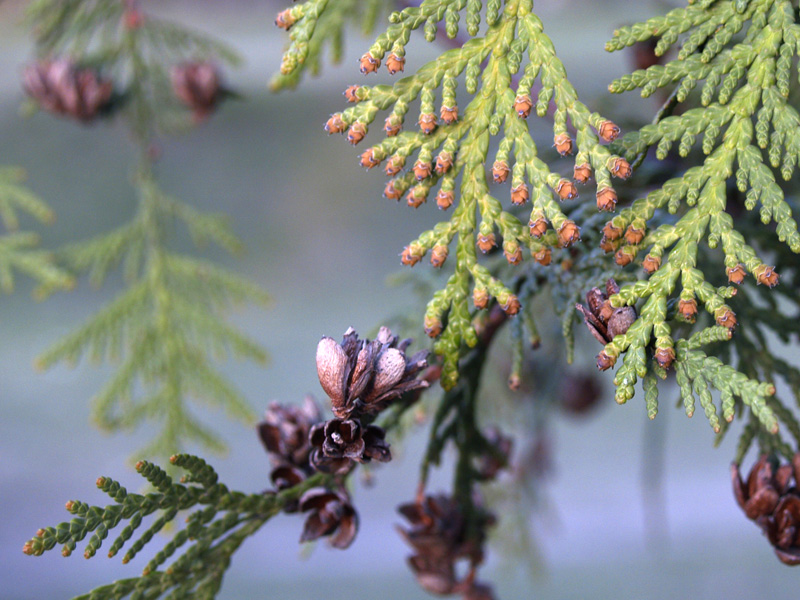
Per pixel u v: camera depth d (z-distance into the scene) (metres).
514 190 0.31
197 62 0.53
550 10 2.79
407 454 1.74
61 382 1.89
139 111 0.54
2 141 2.90
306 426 0.32
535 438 0.62
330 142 3.13
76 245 0.53
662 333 0.30
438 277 0.39
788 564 0.31
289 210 2.84
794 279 0.35
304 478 0.32
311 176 2.96
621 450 1.72
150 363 0.52
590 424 1.82
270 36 3.35
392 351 0.31
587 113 0.31
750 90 0.31
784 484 0.31
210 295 0.54
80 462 1.62
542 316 0.55
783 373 0.33
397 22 0.31
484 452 0.35
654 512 1.48
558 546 1.46
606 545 1.45
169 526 0.45
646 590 1.32
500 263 0.35
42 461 1.61
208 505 0.32
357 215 2.78
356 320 2.26
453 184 0.31
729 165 0.31
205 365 0.52
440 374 0.32
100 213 2.59
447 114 0.31
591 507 1.57
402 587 1.42
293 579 1.46
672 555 1.43
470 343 0.31
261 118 3.22
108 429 0.51
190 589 0.32
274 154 3.02
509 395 0.59
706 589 1.33
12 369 1.90
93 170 2.80
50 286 0.50
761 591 1.33
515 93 0.31
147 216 0.54
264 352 0.53
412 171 0.31
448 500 0.35
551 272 0.33
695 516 1.55
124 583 0.31
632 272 0.32
